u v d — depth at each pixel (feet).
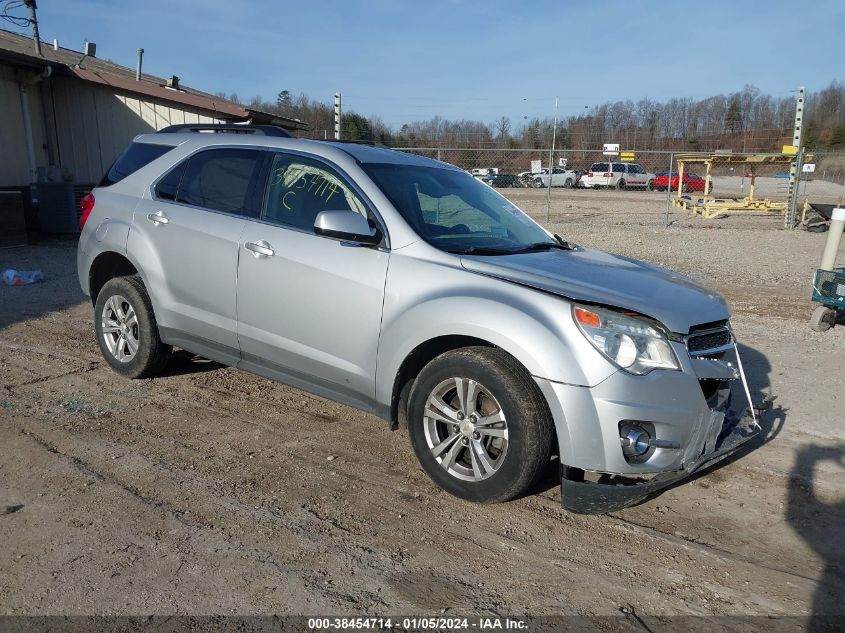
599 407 10.86
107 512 11.60
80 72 49.49
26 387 17.42
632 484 11.34
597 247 48.55
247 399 17.25
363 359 13.34
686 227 65.77
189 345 16.49
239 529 11.28
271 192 15.20
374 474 13.46
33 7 55.93
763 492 13.32
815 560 11.09
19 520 11.25
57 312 25.75
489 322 11.54
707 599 9.99
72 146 51.80
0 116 46.55
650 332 11.27
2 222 40.60
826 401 18.07
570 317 11.18
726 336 12.75
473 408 12.01
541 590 10.05
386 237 13.35
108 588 9.62
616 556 11.00
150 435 14.85
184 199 16.61
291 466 13.66
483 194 16.51
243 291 15.05
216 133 17.12
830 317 25.30
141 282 17.72
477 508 12.28
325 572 10.23
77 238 45.68
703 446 11.75
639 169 134.72
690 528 11.96
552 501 12.69
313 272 13.88
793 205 66.08
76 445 14.14
